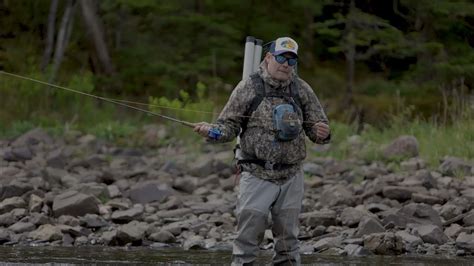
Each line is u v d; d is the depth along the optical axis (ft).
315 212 50.72
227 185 64.18
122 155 85.56
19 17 134.62
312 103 32.73
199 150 87.51
